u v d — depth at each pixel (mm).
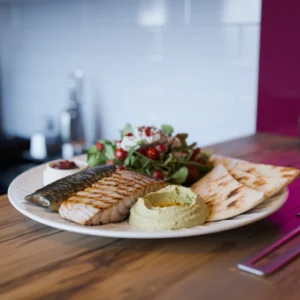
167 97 2252
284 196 926
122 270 700
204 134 2180
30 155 2545
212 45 2074
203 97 2146
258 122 2027
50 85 2666
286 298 626
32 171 1122
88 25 2436
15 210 954
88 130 2568
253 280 673
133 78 2340
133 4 2260
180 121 2236
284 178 942
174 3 2139
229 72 2055
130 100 2375
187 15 2113
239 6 1977
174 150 1161
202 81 2133
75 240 805
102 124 2506
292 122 1938
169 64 2211
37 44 2674
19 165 2486
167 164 1108
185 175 1063
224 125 2117
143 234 742
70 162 1092
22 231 842
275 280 672
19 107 2855
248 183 959
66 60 2564
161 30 2201
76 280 669
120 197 840
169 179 1067
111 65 2402
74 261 728
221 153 1515
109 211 812
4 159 2549
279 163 1397
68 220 813
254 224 882
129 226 804
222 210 845
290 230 854
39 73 2701
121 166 1031
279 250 761
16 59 2803
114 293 635
